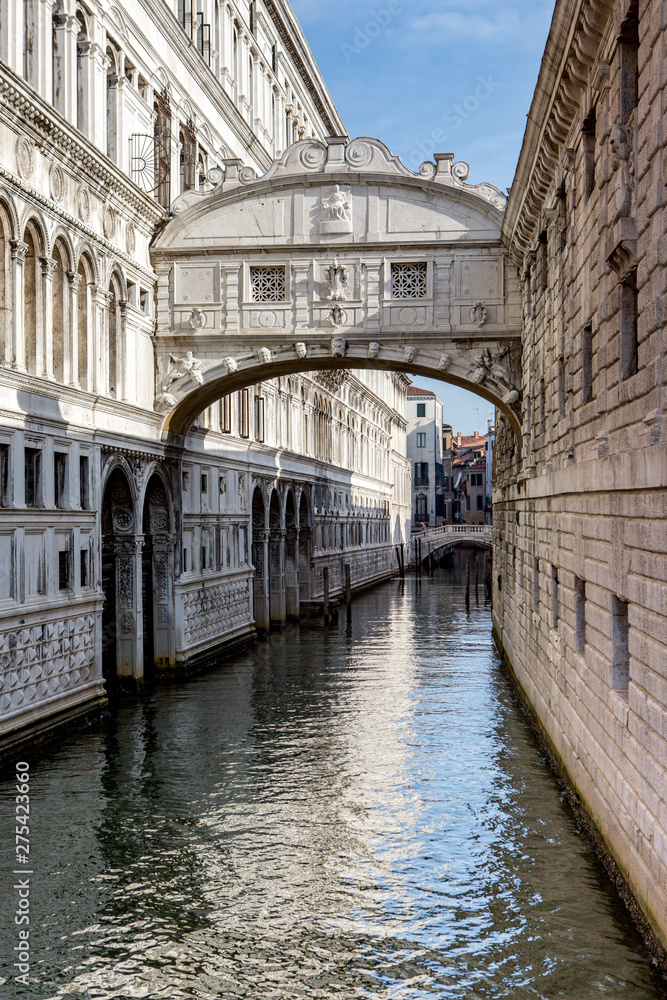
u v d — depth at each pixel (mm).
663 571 9617
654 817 10117
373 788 16625
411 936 11070
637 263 11164
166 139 25766
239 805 15672
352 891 12328
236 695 24531
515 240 22531
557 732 17281
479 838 14109
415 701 24109
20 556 16859
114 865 13156
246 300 24766
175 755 18547
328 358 24797
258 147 35531
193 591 27531
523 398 23672
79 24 20500
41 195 17734
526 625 22844
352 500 55312
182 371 24922
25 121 17000
